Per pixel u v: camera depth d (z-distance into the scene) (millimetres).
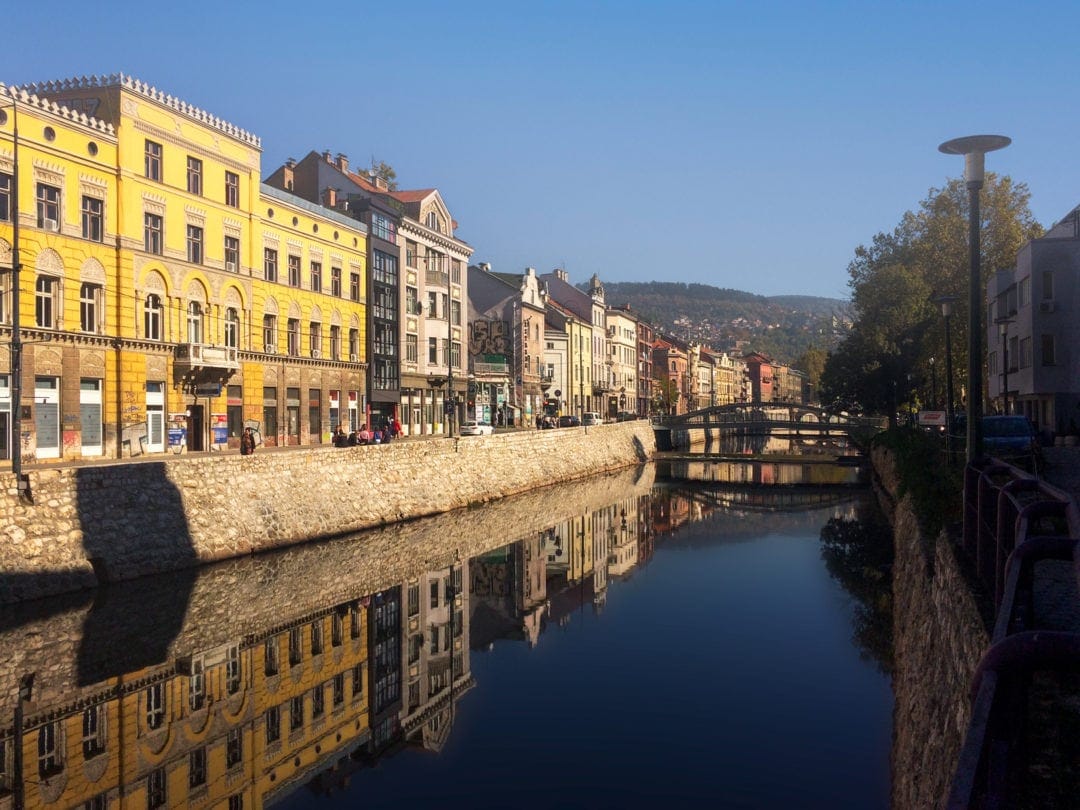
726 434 149125
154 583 25500
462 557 33594
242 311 46594
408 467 42625
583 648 21484
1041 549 6137
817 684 18234
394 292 62562
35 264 34375
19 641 19969
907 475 29281
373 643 21891
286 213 50531
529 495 54312
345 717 16750
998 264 63188
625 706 17062
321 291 53812
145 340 39406
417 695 18062
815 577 30062
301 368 51594
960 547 13844
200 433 43688
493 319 77125
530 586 29234
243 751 15039
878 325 67875
